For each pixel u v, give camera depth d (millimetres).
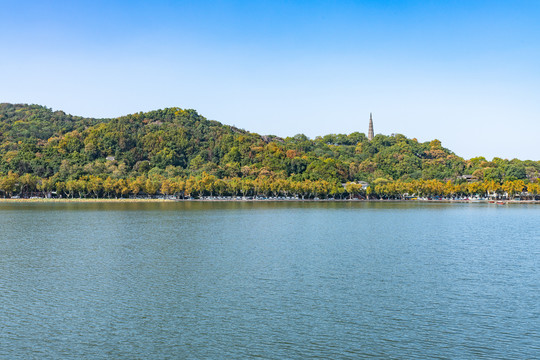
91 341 53781
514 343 53281
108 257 100438
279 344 52906
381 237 135000
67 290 73562
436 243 123250
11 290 73688
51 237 130875
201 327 57844
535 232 151125
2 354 50344
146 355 50375
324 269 88562
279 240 127062
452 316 61688
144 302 67500
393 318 60906
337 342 53406
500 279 81188
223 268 89375
